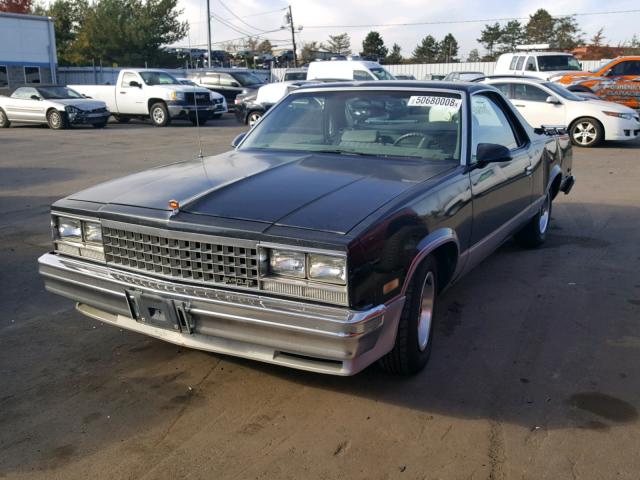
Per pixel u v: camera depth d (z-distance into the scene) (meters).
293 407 3.28
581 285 5.13
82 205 3.45
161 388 3.49
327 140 4.40
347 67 21.27
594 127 13.93
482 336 4.15
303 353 2.92
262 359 3.09
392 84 4.60
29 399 3.38
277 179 3.55
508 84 14.73
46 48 35.78
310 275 2.85
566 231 6.91
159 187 3.53
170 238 3.10
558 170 6.30
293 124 4.63
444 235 3.52
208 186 3.46
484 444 2.95
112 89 22.02
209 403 3.33
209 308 3.04
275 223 2.97
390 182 3.52
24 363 3.79
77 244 3.50
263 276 2.93
